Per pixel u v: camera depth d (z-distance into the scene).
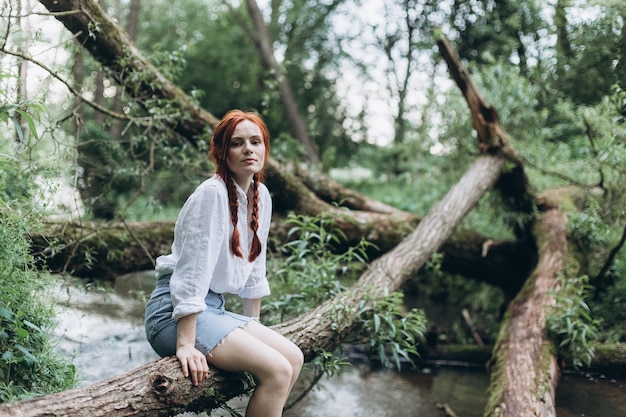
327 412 3.63
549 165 5.55
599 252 4.77
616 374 3.96
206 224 2.12
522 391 3.21
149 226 4.36
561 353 3.69
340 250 5.00
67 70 3.93
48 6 3.47
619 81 4.73
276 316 3.60
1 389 2.12
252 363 2.12
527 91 5.55
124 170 4.19
